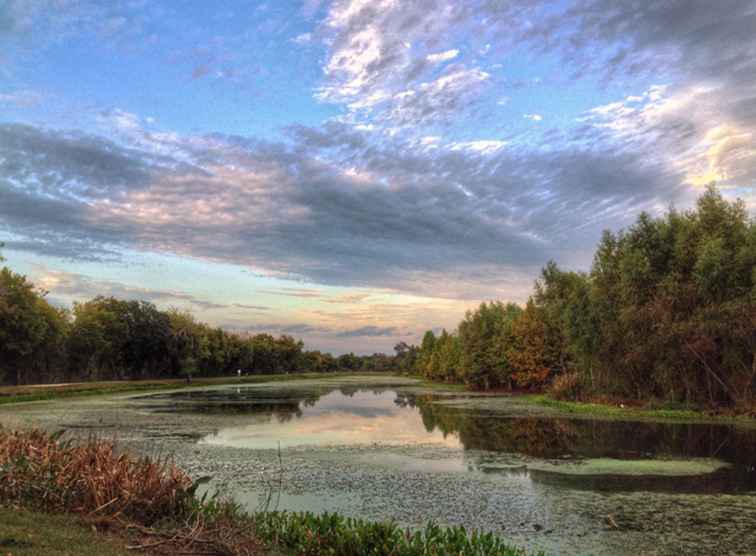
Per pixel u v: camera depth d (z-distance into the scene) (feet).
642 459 66.28
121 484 32.50
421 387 279.49
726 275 110.83
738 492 50.16
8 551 22.18
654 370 125.29
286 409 137.80
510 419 113.50
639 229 130.93
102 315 260.21
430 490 50.65
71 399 166.09
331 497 47.98
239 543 28.71
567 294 186.80
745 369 111.24
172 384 253.03
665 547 36.06
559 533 38.75
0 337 179.22
